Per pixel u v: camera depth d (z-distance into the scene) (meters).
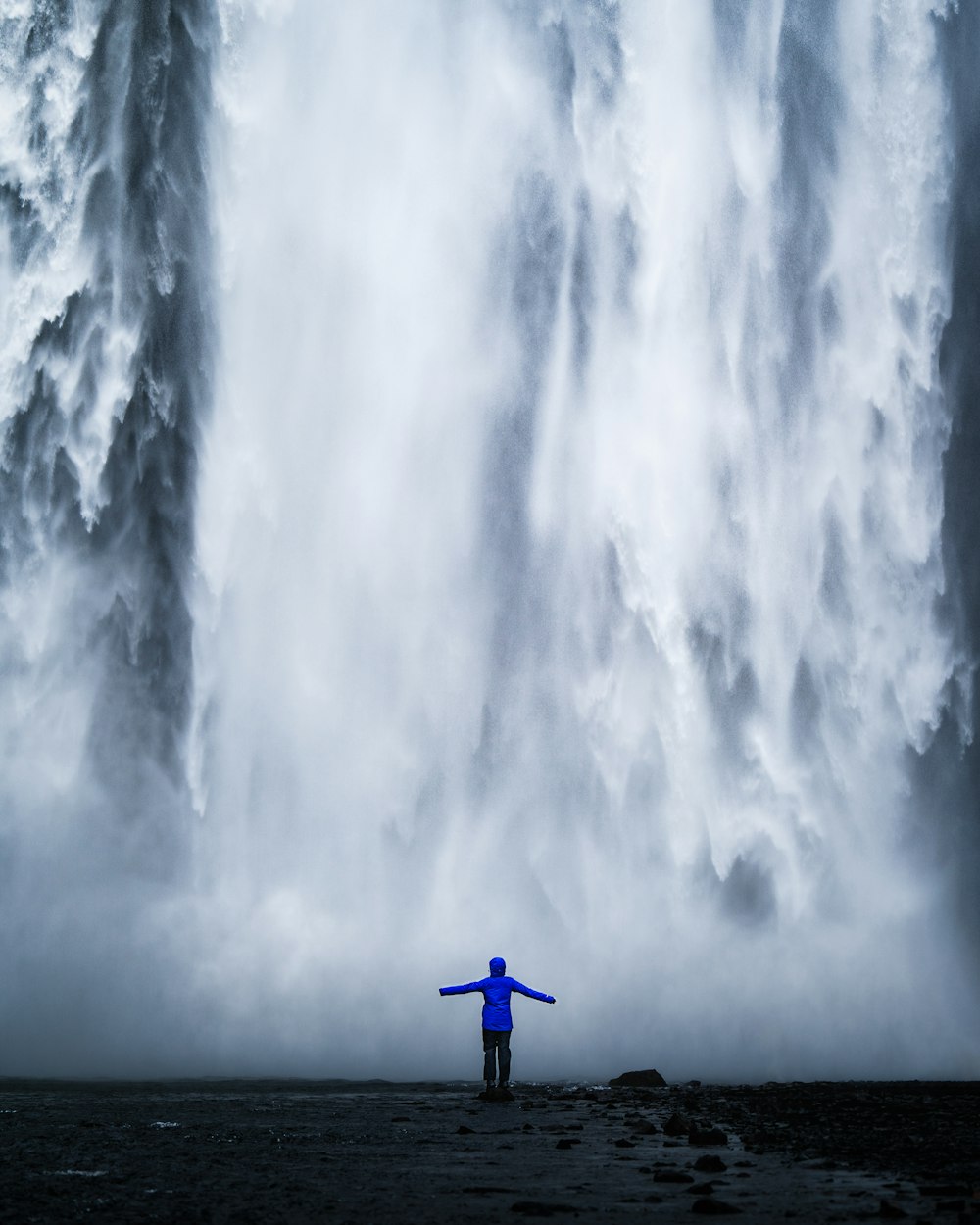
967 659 32.69
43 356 31.75
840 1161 10.28
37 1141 11.84
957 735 32.31
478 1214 7.77
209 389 32.03
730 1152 11.09
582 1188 8.92
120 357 31.84
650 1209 7.93
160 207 32.22
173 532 31.45
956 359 33.75
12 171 32.31
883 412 33.31
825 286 33.56
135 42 32.69
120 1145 11.55
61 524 31.31
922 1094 18.75
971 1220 7.18
